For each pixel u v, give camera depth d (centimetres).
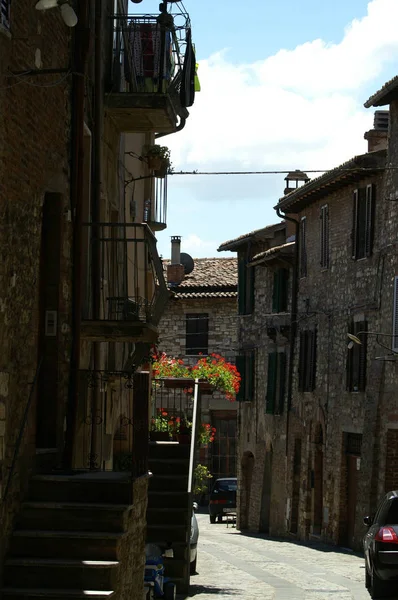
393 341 3725
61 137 1691
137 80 2222
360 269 4106
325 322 4484
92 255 1953
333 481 4272
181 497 2245
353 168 3928
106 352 2206
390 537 2292
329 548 4069
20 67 1452
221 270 7056
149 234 1878
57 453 1655
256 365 5562
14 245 1447
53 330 1648
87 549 1466
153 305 1922
